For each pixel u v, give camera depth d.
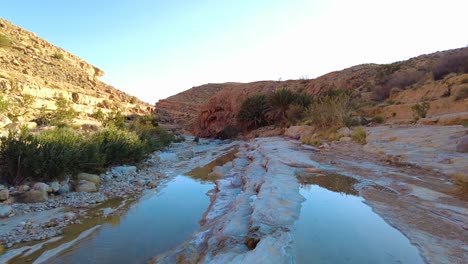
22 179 7.12
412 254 2.87
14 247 4.28
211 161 14.76
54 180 7.60
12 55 28.80
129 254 4.09
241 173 9.76
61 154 7.74
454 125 10.77
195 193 7.94
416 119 14.70
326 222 3.84
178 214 6.03
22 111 17.70
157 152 18.17
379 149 9.88
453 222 3.72
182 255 3.80
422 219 3.87
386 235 3.37
